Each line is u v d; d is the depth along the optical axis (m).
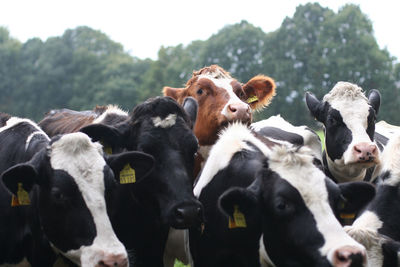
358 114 8.48
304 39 64.81
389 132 10.41
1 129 7.54
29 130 7.24
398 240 6.41
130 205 7.06
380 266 5.81
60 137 6.16
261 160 6.16
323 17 65.38
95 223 5.82
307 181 5.61
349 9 61.47
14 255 6.79
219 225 6.55
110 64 98.44
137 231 7.14
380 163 8.08
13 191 5.96
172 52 78.00
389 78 57.78
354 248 5.14
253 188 5.80
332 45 60.53
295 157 5.77
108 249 5.68
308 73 62.38
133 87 88.75
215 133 9.00
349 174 8.62
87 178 5.93
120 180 6.38
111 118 7.83
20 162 6.88
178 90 9.84
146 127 6.86
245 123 8.73
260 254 6.02
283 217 5.57
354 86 8.78
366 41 59.69
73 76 100.31
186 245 7.41
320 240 5.34
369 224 6.44
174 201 6.56
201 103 9.21
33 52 105.00
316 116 8.98
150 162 6.42
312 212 5.48
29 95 100.12
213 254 6.68
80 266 6.07
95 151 6.14
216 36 74.75
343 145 8.40
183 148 6.84
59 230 5.95
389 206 6.56
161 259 7.40
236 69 71.31
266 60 66.19
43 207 6.02
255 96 10.29
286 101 61.03
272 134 8.81
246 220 5.88
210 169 6.96
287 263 5.68
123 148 6.96
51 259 6.50
